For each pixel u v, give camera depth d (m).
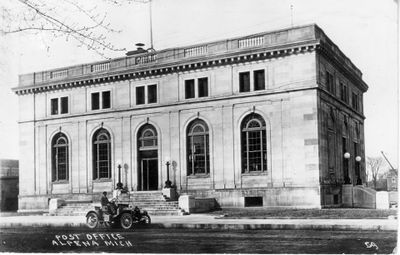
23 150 53.22
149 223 28.81
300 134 39.56
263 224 25.97
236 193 41.69
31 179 52.50
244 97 42.12
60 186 50.78
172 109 45.41
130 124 47.47
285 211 35.75
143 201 40.47
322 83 40.75
